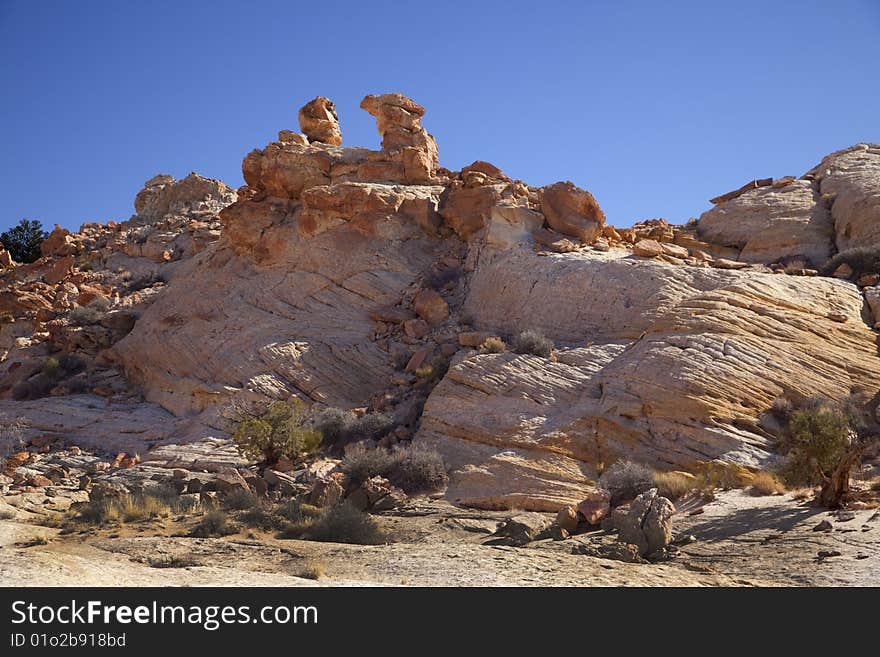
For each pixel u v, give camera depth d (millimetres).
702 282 27547
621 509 16984
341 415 26625
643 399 22391
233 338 33250
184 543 17391
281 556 15867
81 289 44188
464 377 25938
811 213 33688
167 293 38719
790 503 17234
